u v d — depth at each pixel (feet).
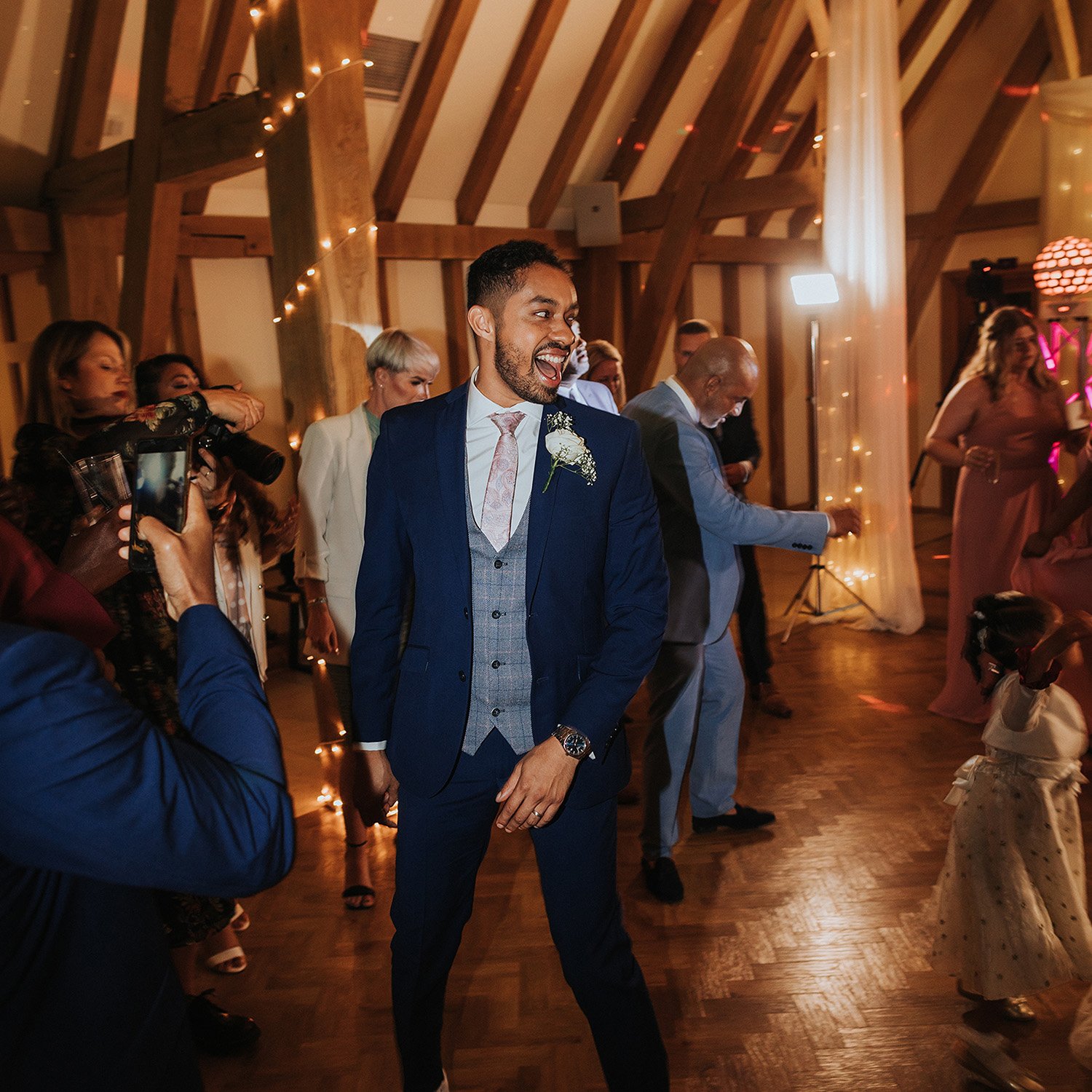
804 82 24.98
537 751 5.12
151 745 2.67
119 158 14.46
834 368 17.76
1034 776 6.75
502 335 5.17
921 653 16.38
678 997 7.53
